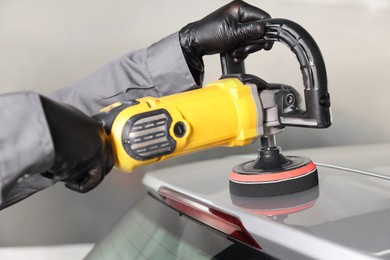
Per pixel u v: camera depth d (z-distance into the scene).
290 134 4.15
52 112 0.79
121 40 4.04
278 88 1.13
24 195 0.94
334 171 1.27
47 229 3.84
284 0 4.33
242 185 1.14
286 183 1.11
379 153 1.45
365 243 0.85
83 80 1.41
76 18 3.95
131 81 1.32
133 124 0.92
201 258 1.13
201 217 1.21
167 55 1.26
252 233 1.01
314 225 0.94
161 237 1.31
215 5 4.14
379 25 4.45
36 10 3.89
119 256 1.42
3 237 3.80
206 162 1.63
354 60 4.45
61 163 0.80
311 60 1.04
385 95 4.45
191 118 1.00
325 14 4.39
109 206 3.89
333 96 4.43
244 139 1.07
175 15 4.10
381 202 1.00
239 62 1.21
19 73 3.93
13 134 0.75
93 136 0.84
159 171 1.59
